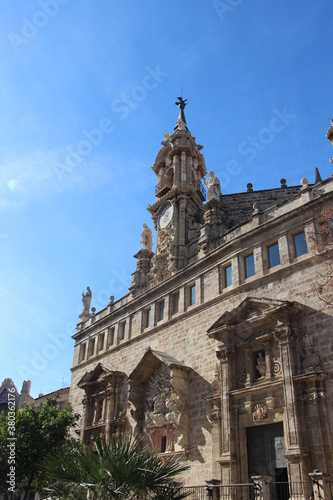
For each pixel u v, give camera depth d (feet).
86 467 46.37
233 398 84.89
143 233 145.48
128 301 140.15
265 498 59.82
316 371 71.67
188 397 98.22
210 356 96.63
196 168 147.84
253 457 79.41
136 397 114.32
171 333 112.06
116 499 43.73
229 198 130.41
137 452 49.01
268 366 80.28
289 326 78.13
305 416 71.20
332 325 73.67
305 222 84.99
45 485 105.19
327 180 85.35
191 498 82.74
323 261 78.43
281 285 85.25
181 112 162.71
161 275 125.70
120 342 136.05
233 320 89.71
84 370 152.15
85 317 171.83
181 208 129.49
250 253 95.81
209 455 87.92
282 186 129.90
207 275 105.60
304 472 67.05
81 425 136.46
